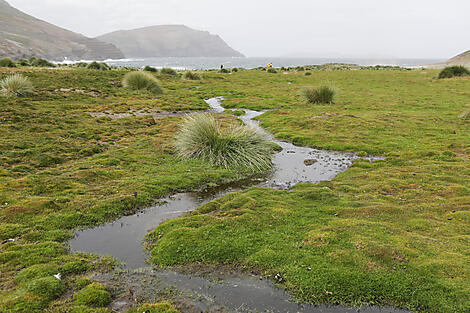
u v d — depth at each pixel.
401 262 5.42
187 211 8.19
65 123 16.02
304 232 6.63
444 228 6.63
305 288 5.05
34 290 4.68
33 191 8.41
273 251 5.95
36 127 14.55
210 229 6.73
